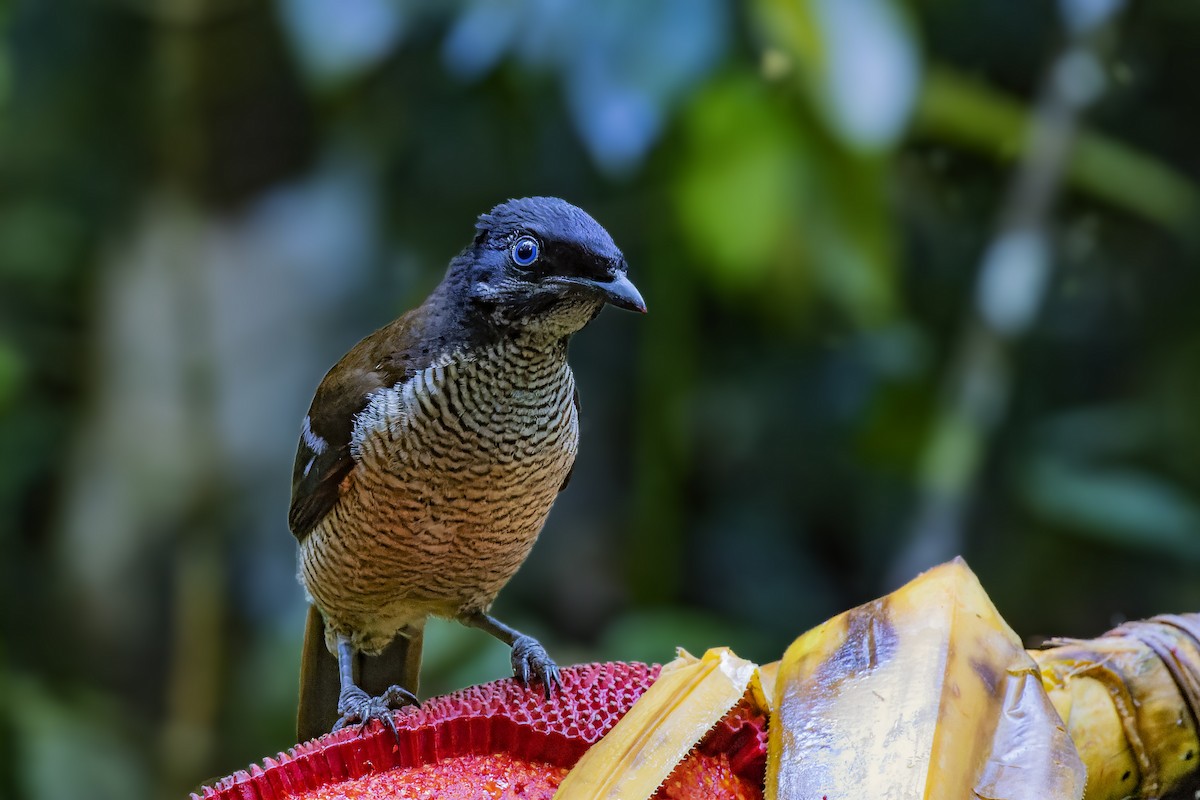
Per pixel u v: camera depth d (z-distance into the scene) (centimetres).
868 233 1009
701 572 1409
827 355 1291
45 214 1314
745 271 1030
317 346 1282
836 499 1380
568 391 624
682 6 919
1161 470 1271
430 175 1222
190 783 1167
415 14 1059
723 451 1373
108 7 1266
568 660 1164
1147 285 1251
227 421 1277
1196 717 418
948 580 403
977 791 364
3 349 1246
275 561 1262
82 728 1133
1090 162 1155
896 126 928
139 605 1291
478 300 588
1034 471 1238
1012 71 1197
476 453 598
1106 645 430
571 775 371
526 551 657
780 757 371
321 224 1276
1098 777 414
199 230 1277
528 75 977
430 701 428
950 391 1119
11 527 1322
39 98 1302
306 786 386
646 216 1184
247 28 1212
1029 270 1097
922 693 373
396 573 636
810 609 1393
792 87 968
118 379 1295
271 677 1138
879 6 924
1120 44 1166
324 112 1167
